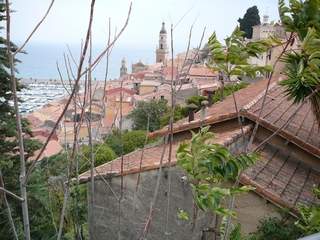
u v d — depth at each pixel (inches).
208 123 362.3
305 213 234.7
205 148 166.6
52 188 252.1
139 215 305.1
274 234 271.0
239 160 169.3
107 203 314.3
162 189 294.2
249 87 574.2
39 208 364.2
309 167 357.1
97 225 318.3
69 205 219.5
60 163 322.0
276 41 187.2
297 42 223.8
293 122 382.3
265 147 362.6
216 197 158.9
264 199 288.5
